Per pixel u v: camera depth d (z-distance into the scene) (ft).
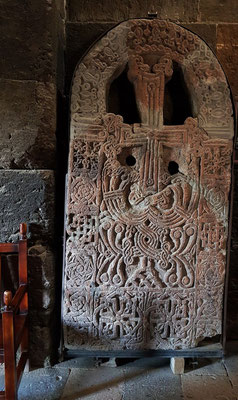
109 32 6.87
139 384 6.72
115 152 6.91
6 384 5.36
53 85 7.02
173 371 7.11
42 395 6.37
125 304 7.13
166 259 7.06
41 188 6.93
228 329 8.50
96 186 6.94
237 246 8.39
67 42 8.33
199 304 7.14
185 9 8.31
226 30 8.27
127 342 7.16
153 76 6.95
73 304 7.09
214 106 6.95
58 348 7.53
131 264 7.08
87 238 6.99
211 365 7.43
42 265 7.02
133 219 6.98
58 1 7.38
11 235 7.02
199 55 6.98
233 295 8.49
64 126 8.08
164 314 7.15
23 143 6.87
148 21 6.89
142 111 6.97
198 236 7.04
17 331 5.94
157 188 7.00
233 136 6.97
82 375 7.00
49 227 7.07
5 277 7.18
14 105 6.81
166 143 6.96
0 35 6.73
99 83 6.88
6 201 6.92
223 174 6.98
